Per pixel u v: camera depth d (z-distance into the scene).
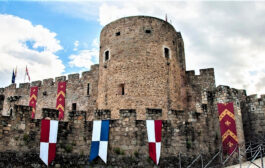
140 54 27.78
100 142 20.64
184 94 35.44
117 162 20.19
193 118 22.47
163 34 29.48
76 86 41.75
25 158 19.52
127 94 26.81
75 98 41.16
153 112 21.84
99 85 29.86
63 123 21.03
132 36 28.50
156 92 27.08
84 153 20.64
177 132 21.45
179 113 22.05
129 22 29.12
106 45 29.98
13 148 19.44
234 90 24.34
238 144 21.39
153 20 29.39
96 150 20.48
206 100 24.55
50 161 19.80
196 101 34.81
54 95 43.38
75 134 21.05
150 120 20.91
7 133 19.55
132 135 20.61
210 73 35.44
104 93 28.55
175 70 29.52
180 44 37.44
